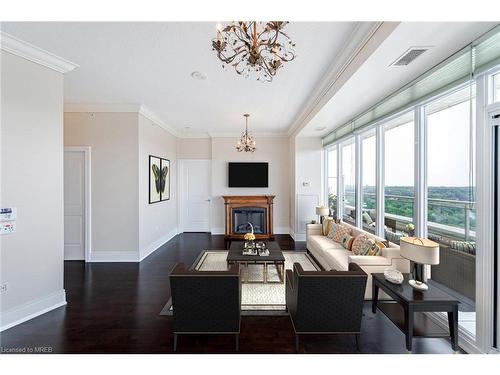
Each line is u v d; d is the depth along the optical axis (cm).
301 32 223
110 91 374
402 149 330
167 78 327
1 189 240
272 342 218
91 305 287
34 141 264
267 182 667
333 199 579
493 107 187
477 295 200
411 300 200
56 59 273
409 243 220
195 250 520
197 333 209
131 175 444
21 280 253
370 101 347
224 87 356
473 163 222
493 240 191
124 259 446
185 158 689
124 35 232
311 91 372
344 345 214
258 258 344
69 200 447
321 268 402
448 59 222
